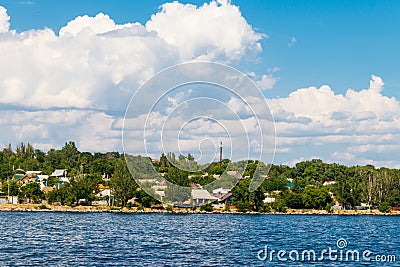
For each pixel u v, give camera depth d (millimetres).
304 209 190250
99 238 94375
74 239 93000
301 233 113500
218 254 75438
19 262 67250
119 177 170125
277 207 181125
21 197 195750
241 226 123875
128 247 81938
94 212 167375
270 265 67375
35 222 129875
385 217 181250
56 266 64625
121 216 147125
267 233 110188
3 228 114188
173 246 83500
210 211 155375
